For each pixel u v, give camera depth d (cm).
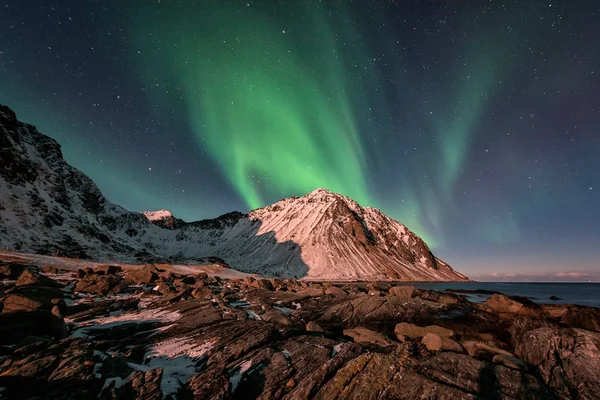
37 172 14450
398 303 2170
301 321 1914
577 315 1675
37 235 10256
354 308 2172
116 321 1716
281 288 3691
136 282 3269
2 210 10162
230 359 1187
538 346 1184
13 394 773
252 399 938
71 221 13362
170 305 2180
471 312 2112
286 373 1042
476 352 1312
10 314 1231
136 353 1212
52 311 1359
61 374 838
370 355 1011
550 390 957
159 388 843
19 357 932
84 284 2666
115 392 796
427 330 1720
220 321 1722
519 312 2041
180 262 14025
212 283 3850
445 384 876
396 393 853
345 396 866
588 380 938
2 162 12256
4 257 4078
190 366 1141
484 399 830
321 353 1184
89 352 975
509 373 984
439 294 2584
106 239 14338
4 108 14300
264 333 1407
